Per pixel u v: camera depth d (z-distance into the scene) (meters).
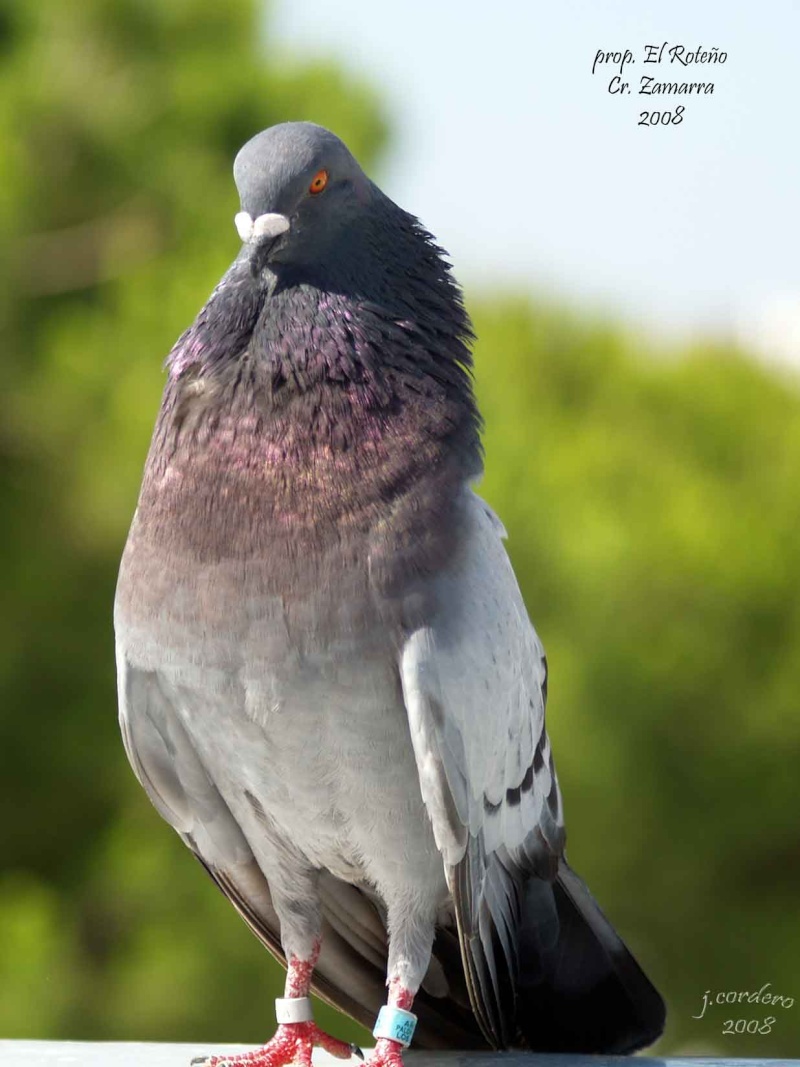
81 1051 5.57
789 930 13.34
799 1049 13.19
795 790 12.94
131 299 13.28
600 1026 6.17
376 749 5.34
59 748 13.36
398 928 5.66
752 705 12.56
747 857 13.30
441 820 5.22
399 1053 5.44
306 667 5.19
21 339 13.81
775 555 12.66
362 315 5.46
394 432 5.27
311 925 5.94
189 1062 5.42
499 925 5.79
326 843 5.70
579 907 6.10
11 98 14.03
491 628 5.33
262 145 5.66
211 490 5.24
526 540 11.49
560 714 11.78
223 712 5.39
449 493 5.27
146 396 12.52
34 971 11.82
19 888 12.96
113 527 13.18
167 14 15.04
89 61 14.66
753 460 14.09
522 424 12.52
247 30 15.50
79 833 13.89
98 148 14.43
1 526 13.62
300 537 5.14
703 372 14.94
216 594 5.20
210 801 5.86
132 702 5.56
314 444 5.22
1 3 14.70
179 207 14.55
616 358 14.91
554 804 6.08
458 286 5.85
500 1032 5.84
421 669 5.10
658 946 13.40
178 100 14.58
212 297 5.62
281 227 5.50
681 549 12.13
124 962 12.58
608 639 12.09
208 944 12.34
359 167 5.74
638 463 13.21
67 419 13.09
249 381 5.35
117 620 5.49
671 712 12.34
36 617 13.45
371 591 5.12
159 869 12.70
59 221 14.58
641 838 12.75
